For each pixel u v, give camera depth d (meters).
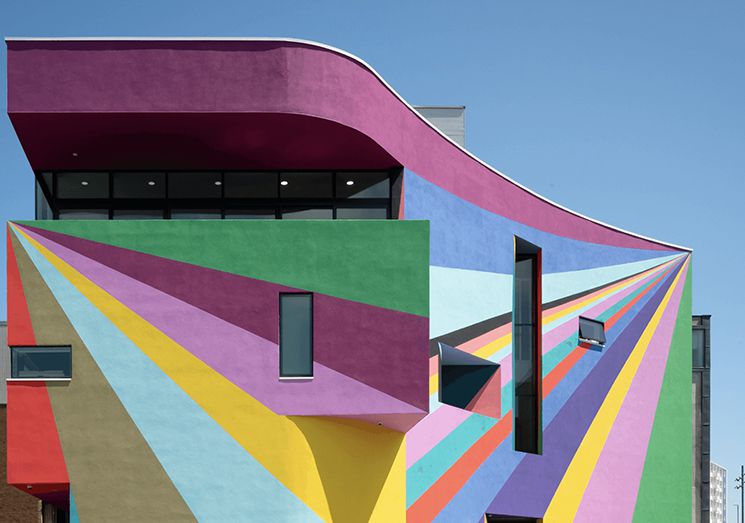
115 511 17.72
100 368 18.02
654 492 31.94
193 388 18.00
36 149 21.36
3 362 32.44
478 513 24.69
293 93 19.94
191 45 19.94
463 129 29.91
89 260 18.27
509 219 26.86
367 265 18.52
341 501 18.62
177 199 22.50
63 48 19.86
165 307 18.19
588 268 30.28
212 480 17.78
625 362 31.47
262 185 22.62
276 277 18.38
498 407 25.92
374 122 21.19
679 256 34.56
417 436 22.30
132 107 19.73
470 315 24.75
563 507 27.95
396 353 18.36
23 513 31.92
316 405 18.14
